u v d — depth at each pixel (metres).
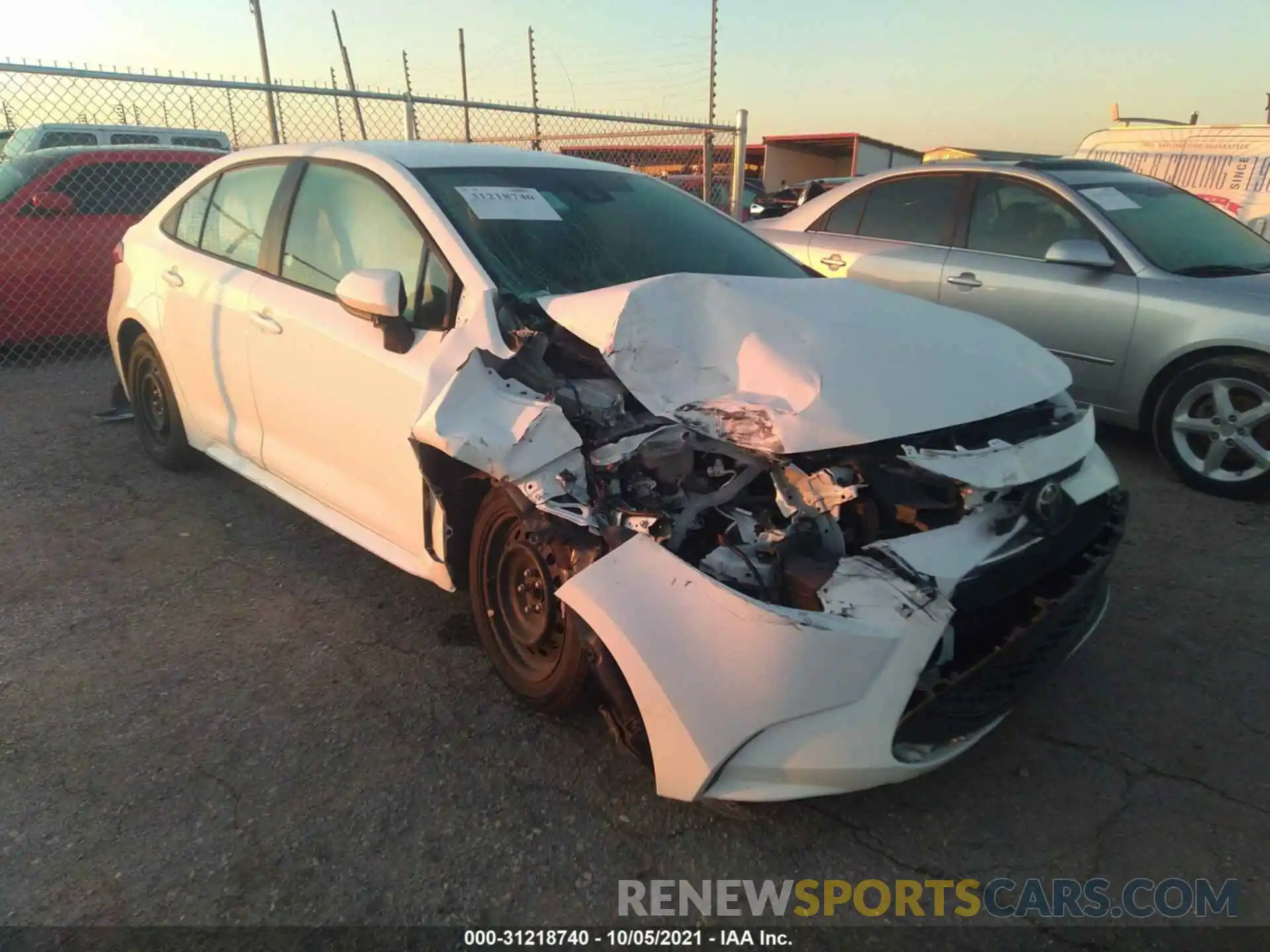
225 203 4.27
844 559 2.25
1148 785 2.67
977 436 2.57
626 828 2.48
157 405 4.94
